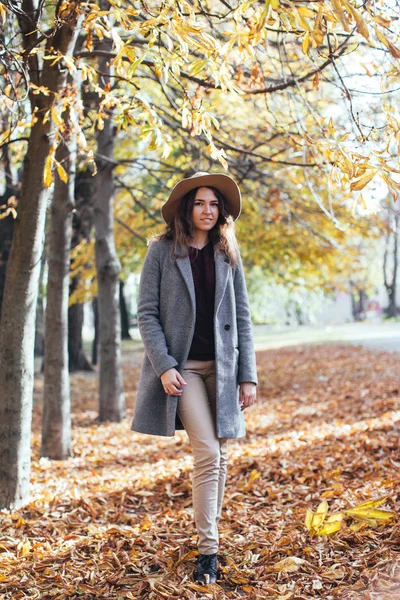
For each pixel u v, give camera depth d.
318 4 2.79
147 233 11.70
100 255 9.39
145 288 3.36
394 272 42.69
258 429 7.58
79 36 6.14
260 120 6.84
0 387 4.38
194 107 3.67
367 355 16.88
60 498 4.68
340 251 10.77
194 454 3.18
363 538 3.28
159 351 3.19
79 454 7.03
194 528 3.81
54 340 6.82
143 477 5.31
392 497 3.75
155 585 2.96
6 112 4.69
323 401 9.42
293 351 20.92
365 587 2.75
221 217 3.49
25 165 4.34
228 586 3.01
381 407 7.85
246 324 3.48
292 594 2.76
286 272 13.04
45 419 6.80
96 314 21.14
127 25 3.26
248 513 4.06
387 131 3.38
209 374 3.34
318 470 4.98
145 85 7.88
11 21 4.82
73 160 6.38
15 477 4.36
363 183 3.00
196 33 3.15
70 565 3.27
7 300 4.38
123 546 3.55
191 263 3.39
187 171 7.83
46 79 4.24
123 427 8.75
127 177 11.77
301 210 8.88
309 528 3.43
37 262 4.41
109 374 9.41
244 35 3.09
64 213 6.85
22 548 3.55
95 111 5.86
